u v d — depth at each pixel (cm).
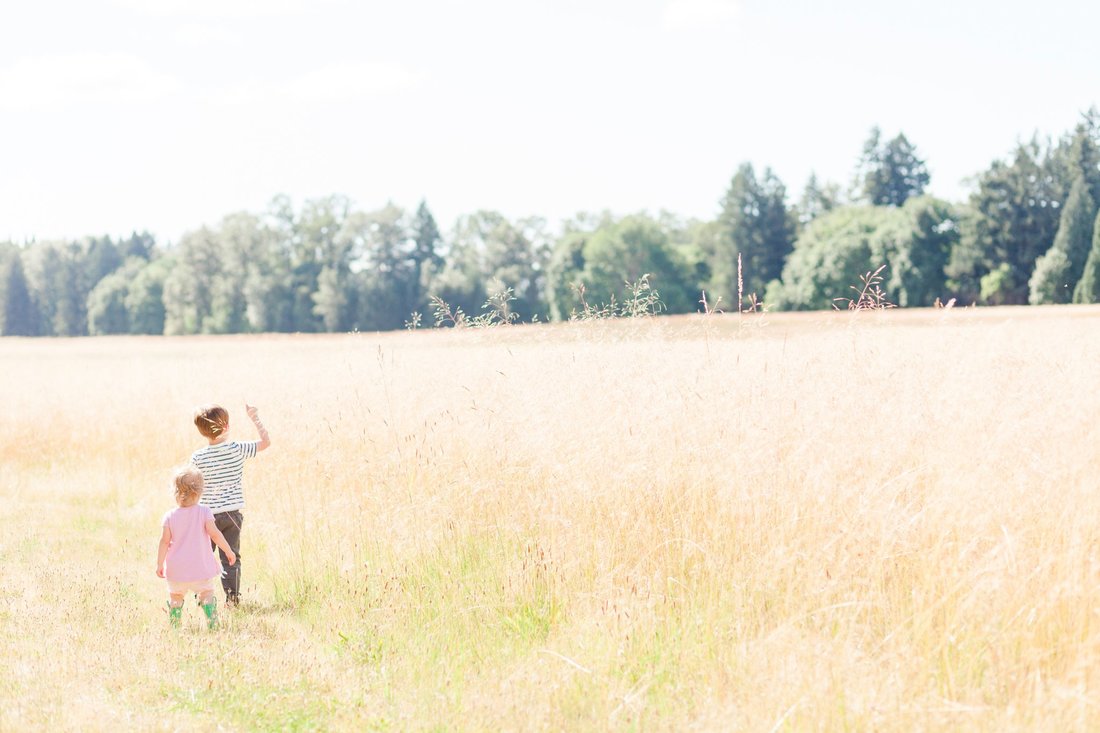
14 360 3162
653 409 831
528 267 11925
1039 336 1162
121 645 620
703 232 12144
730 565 647
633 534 704
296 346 4488
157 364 2277
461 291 11575
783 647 529
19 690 532
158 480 1320
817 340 990
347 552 812
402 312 11675
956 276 9081
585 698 534
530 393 926
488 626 654
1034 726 438
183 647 624
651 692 539
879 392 800
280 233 12506
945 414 746
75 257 16688
